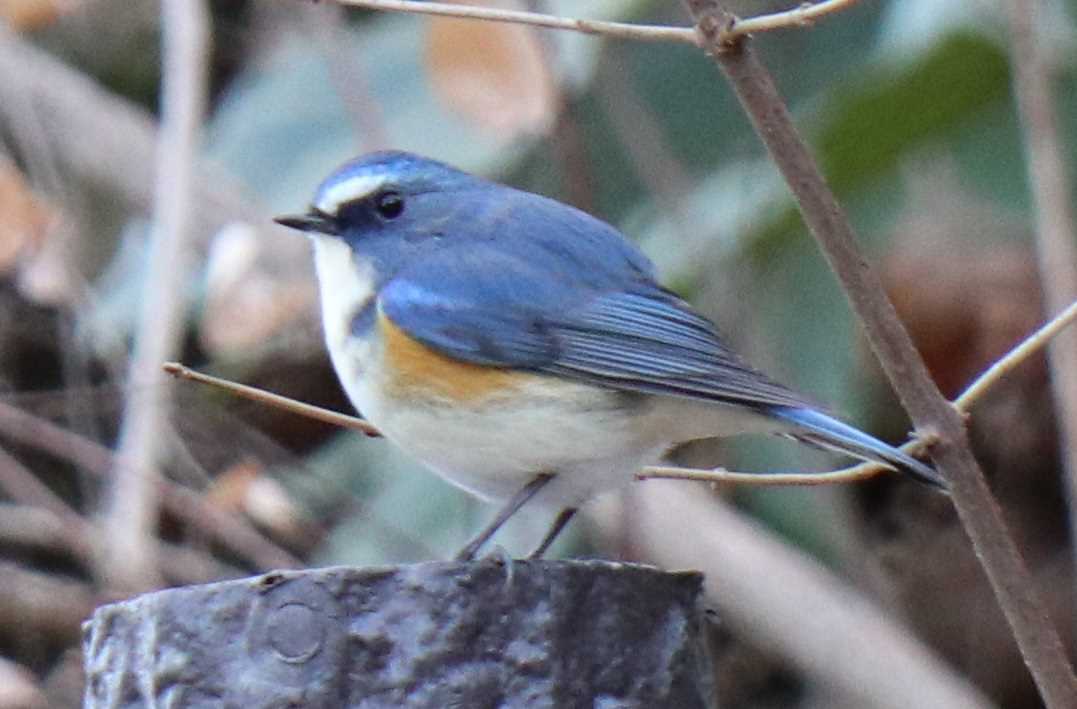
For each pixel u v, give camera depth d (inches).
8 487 443.8
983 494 221.6
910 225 508.1
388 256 286.8
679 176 438.6
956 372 505.0
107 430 471.2
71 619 456.4
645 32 216.4
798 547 447.8
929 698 407.2
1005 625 478.6
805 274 446.9
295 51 506.0
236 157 467.5
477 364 269.9
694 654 207.9
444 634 194.5
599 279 283.9
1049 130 354.3
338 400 462.6
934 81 439.2
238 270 406.3
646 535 410.3
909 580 482.0
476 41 359.9
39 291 432.1
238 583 196.4
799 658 413.4
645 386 263.4
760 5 491.2
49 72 489.7
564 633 197.8
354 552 432.8
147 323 413.1
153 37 542.0
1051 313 377.4
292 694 192.2
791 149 212.4
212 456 447.2
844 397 445.1
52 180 462.6
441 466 276.7
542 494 274.1
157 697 196.2
